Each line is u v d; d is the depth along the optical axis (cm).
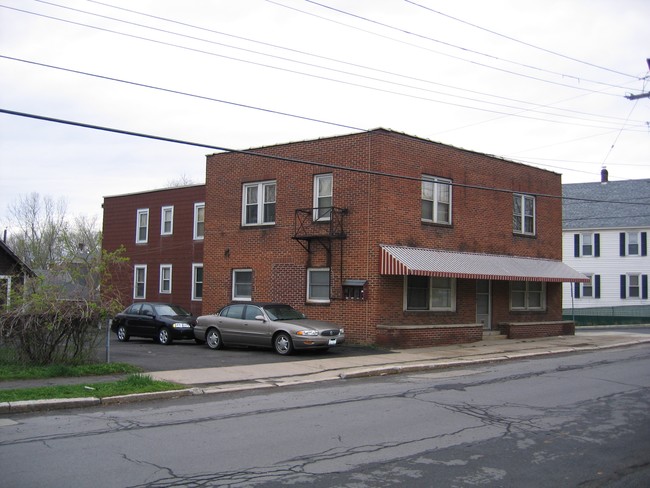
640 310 4069
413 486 629
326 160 2198
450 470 686
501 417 974
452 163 2323
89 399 1064
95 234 5244
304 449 770
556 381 1384
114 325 2386
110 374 1348
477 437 840
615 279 4288
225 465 696
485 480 654
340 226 2125
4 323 1338
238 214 2433
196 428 889
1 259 2344
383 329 2017
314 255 2195
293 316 1934
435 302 2238
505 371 1578
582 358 1917
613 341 2469
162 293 3247
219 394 1208
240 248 2414
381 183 2061
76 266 1512
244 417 973
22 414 990
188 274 3145
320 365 1595
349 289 2095
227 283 2444
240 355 1814
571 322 2791
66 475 652
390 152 2100
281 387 1306
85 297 1433
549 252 2759
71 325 1401
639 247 4219
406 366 1588
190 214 3173
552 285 2773
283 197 2303
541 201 2738
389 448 778
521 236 2611
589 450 780
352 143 2131
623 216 4341
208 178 2541
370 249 2058
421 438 832
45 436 834
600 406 1070
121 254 3419
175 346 2116
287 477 653
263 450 764
